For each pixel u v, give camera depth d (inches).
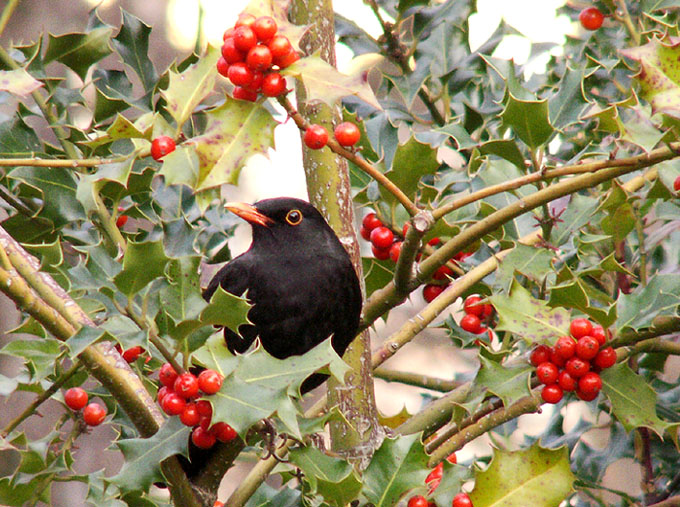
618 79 357.7
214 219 324.2
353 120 299.1
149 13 636.1
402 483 204.7
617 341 234.1
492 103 343.6
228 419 180.5
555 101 281.0
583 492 323.9
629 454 315.6
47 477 270.1
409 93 342.3
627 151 301.4
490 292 300.0
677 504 276.4
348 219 311.9
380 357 286.2
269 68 185.0
